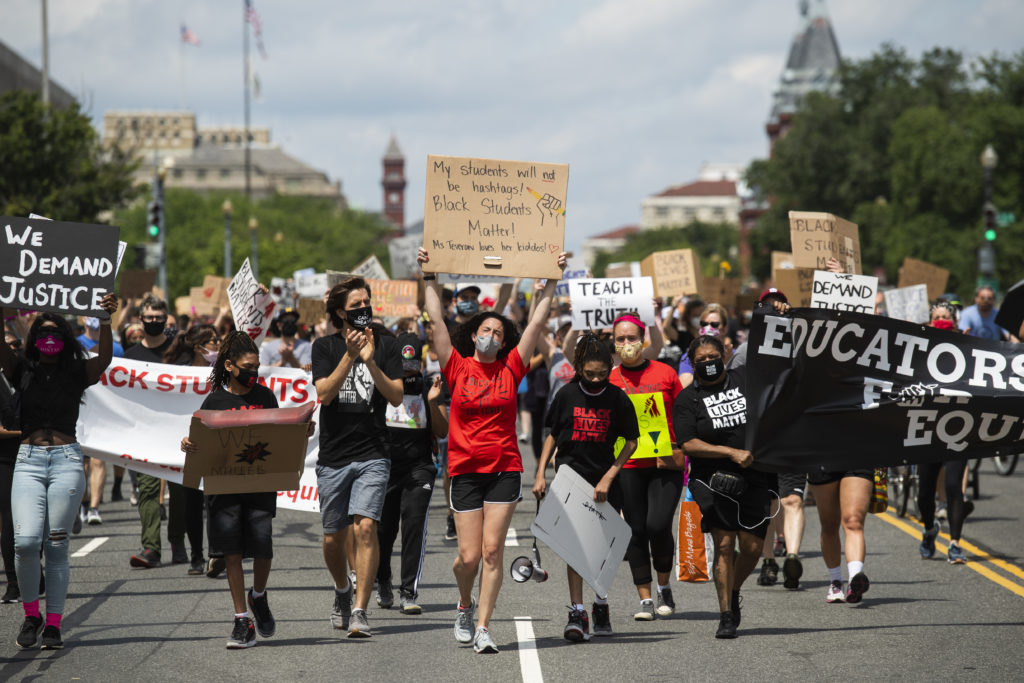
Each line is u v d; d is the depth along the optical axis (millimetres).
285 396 22250
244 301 23172
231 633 16125
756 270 175000
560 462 16203
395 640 15805
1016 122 121375
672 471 17219
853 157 156000
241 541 15375
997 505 28719
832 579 18516
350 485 15945
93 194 82062
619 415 16094
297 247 178625
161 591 19078
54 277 15867
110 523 26500
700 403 16312
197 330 25891
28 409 15461
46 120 83438
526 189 16250
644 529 17219
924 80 163125
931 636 15969
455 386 15234
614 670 14164
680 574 17875
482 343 14984
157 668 14289
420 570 17750
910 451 16641
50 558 15344
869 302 22250
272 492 15664
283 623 16891
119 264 16203
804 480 19766
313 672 14078
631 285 23125
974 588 19281
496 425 15148
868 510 18594
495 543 15016
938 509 25547
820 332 16422
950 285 125062
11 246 15805
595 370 15812
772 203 173875
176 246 165375
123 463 21438
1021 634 16062
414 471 17891
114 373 21656
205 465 15141
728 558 16016
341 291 15578
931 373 16625
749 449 16109
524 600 18844
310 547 23656
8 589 18359
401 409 17812
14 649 15312
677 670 14164
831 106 163625
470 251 16062
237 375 15914
